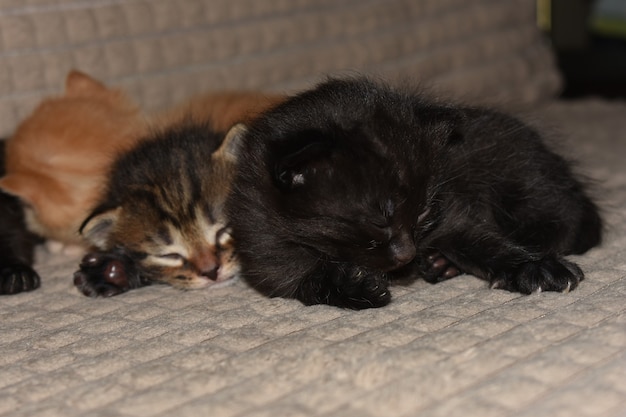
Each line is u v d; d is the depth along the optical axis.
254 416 0.38
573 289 0.45
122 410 0.39
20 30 0.59
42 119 0.56
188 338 0.43
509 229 0.50
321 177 0.46
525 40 0.75
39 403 0.39
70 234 0.54
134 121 0.57
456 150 0.49
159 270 0.51
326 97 0.48
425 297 0.46
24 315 0.47
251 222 0.47
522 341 0.41
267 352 0.41
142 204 0.51
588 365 0.39
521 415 0.37
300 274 0.47
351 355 0.41
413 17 0.70
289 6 0.66
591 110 0.76
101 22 0.61
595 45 0.87
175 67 0.63
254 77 0.65
